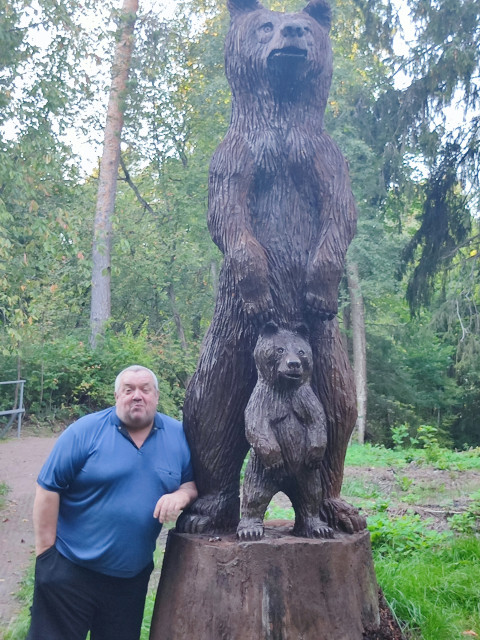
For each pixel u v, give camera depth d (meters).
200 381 3.61
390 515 6.92
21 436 12.12
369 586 3.41
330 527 3.47
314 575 3.20
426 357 21.86
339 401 3.54
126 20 11.54
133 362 14.38
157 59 16.38
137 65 16.27
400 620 4.00
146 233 21.48
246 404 3.58
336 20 16.95
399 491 8.74
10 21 9.16
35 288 10.35
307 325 3.50
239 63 3.66
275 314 3.46
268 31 3.61
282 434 3.22
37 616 3.08
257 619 3.11
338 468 3.61
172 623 3.29
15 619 4.65
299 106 3.65
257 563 3.15
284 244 3.52
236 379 3.55
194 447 3.60
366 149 16.23
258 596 3.12
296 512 3.43
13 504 7.61
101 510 3.06
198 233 20.36
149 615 4.27
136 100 16.58
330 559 3.24
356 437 18.19
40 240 9.22
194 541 3.30
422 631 3.92
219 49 17.64
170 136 20.27
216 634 3.14
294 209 3.57
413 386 21.62
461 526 6.25
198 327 24.77
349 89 16.98
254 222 3.56
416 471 10.29
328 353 3.54
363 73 17.81
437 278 19.02
